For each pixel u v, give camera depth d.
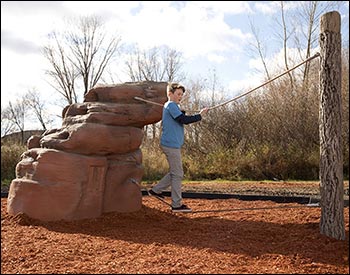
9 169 17.50
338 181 6.02
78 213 7.56
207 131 21.09
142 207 8.63
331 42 6.06
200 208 8.96
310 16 25.89
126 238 6.46
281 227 6.69
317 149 18.52
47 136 8.27
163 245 5.93
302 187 13.36
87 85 32.12
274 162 18.31
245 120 20.83
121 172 8.13
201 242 6.05
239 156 18.78
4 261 5.36
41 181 7.68
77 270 4.91
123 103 8.34
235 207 8.98
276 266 4.95
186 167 18.92
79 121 8.09
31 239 6.40
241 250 5.59
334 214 6.02
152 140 19.97
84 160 7.65
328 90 6.06
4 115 34.19
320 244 5.72
